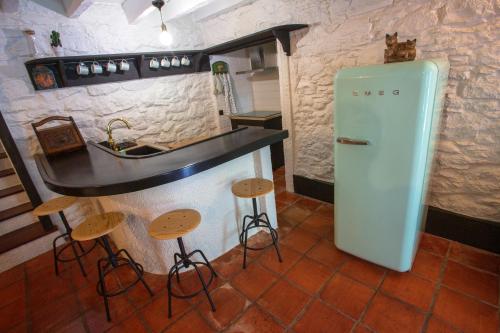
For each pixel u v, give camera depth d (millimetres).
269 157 2350
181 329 1667
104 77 2807
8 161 2932
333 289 1826
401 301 1675
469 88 1788
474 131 1845
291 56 2674
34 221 2734
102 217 1860
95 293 2035
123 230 2092
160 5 2318
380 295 1736
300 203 2998
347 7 2160
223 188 2154
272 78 3949
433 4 1779
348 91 1669
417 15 1858
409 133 1513
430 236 2221
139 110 3127
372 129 1637
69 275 2264
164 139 3408
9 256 2398
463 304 1604
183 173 1587
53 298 2027
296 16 2490
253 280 1982
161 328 1688
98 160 2055
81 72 2566
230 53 3809
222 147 1915
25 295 2082
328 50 2385
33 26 2371
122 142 2918
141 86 3096
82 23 2621
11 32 2277
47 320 1843
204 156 1757
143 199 1872
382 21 2023
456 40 1755
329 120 2617
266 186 2008
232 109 3889
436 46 1840
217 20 3258
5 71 2283
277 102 4023
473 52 1716
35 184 2553
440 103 1678
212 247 2207
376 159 1679
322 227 2523
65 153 2404
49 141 2357
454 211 2080
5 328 1815
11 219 2592
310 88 2643
